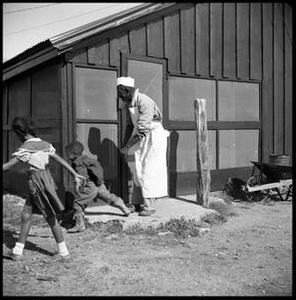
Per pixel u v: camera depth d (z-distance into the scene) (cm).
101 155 797
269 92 1114
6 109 1034
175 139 918
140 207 743
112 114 810
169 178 899
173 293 428
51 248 568
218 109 1000
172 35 902
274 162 1008
